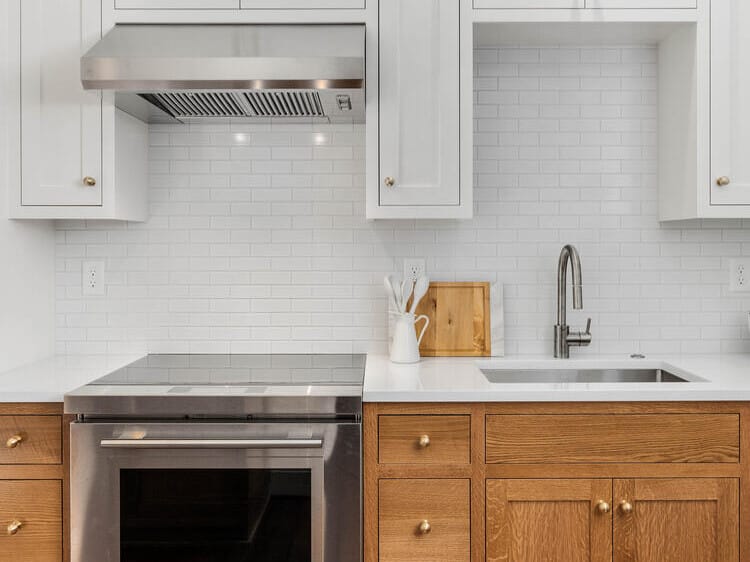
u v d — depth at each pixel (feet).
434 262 7.73
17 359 6.86
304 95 6.30
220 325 7.76
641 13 6.67
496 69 7.66
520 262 7.73
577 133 7.68
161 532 5.57
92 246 7.70
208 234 7.73
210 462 5.55
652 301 7.73
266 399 5.54
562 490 5.71
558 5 6.67
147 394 5.54
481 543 5.71
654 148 7.68
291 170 7.71
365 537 5.70
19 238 6.88
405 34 6.66
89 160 6.63
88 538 5.56
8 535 5.73
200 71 5.91
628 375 7.22
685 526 5.73
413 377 6.26
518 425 5.71
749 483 5.71
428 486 5.71
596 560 5.72
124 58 5.91
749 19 6.66
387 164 6.67
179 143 7.69
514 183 7.70
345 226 7.73
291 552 5.57
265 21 6.62
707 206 6.68
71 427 5.52
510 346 7.74
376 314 7.75
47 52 6.62
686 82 6.88
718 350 7.70
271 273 7.75
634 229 7.72
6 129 6.62
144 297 7.73
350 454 5.56
